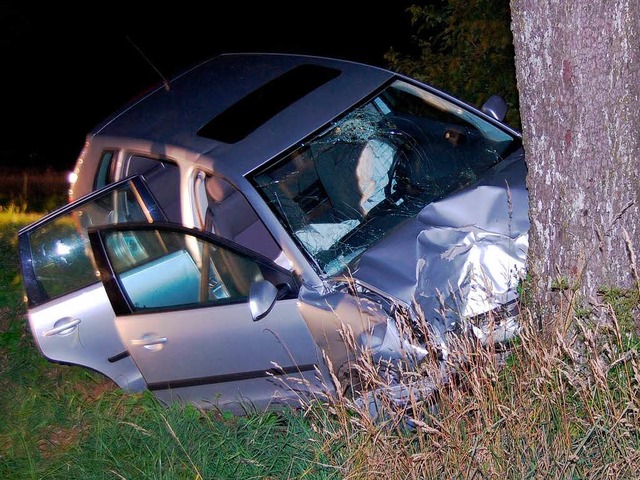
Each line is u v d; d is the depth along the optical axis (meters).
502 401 3.83
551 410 3.79
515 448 3.74
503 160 5.35
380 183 5.48
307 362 4.74
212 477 4.40
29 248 5.49
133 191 5.45
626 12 3.93
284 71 6.08
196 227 5.35
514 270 4.48
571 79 4.04
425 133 5.74
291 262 4.88
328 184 5.35
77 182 6.35
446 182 5.39
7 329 6.72
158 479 4.45
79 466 4.76
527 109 4.24
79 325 5.25
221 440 4.61
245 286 4.93
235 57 6.60
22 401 5.59
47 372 6.02
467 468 3.74
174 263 5.12
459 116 5.75
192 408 5.04
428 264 4.61
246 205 5.97
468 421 3.80
